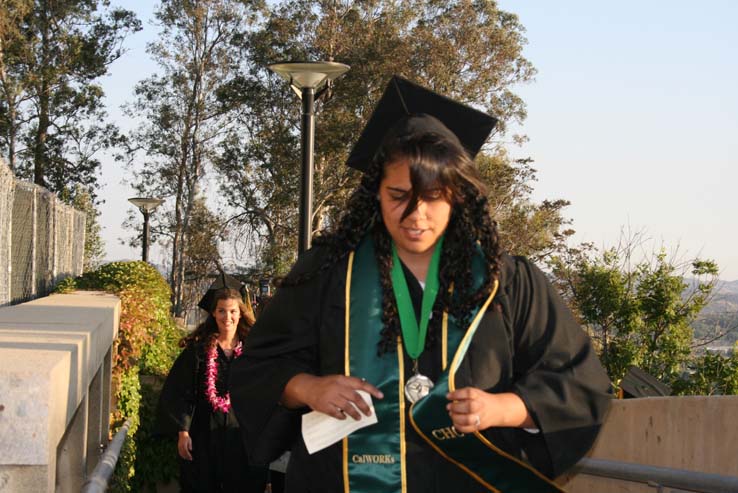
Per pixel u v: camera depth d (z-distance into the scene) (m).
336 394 2.14
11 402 2.14
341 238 2.30
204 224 47.66
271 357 2.34
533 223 43.47
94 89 44.59
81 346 2.94
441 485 2.20
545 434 2.13
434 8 42.94
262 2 46.41
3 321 3.77
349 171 43.19
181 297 47.81
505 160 43.38
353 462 2.21
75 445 3.98
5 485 2.17
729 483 3.29
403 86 2.68
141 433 7.63
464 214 2.21
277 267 43.41
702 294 14.40
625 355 14.19
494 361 2.21
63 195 43.09
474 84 41.88
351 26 43.03
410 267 2.32
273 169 44.91
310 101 9.05
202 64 47.06
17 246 11.84
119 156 46.50
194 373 6.29
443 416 2.15
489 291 2.20
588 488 6.50
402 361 2.22
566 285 15.77
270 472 6.78
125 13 45.00
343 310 2.28
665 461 6.95
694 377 13.42
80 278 11.30
